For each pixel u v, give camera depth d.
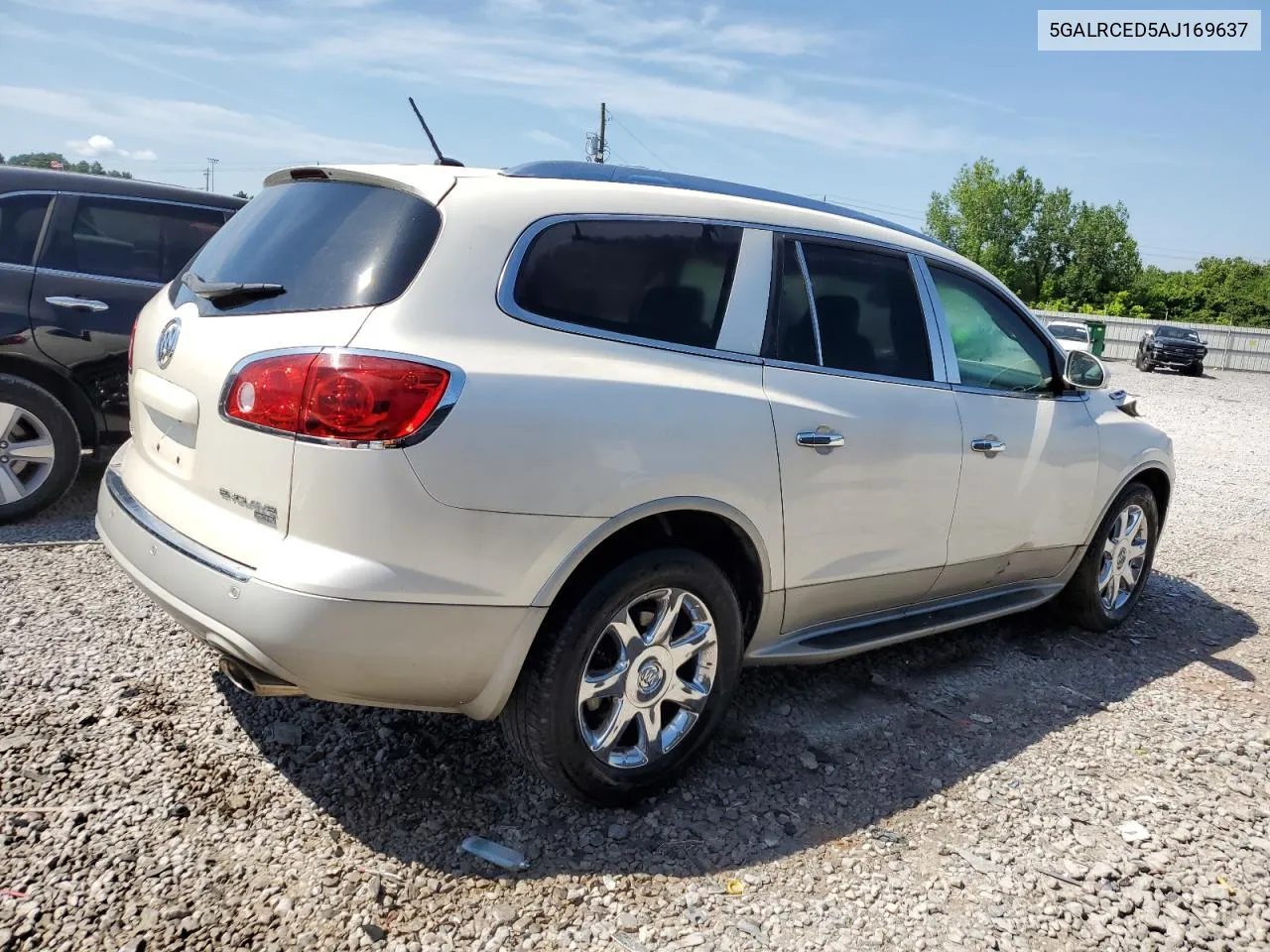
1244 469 11.24
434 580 2.40
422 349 2.40
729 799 3.01
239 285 2.74
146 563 2.67
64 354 5.07
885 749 3.42
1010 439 3.97
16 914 2.23
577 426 2.57
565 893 2.49
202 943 2.21
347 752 3.07
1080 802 3.15
